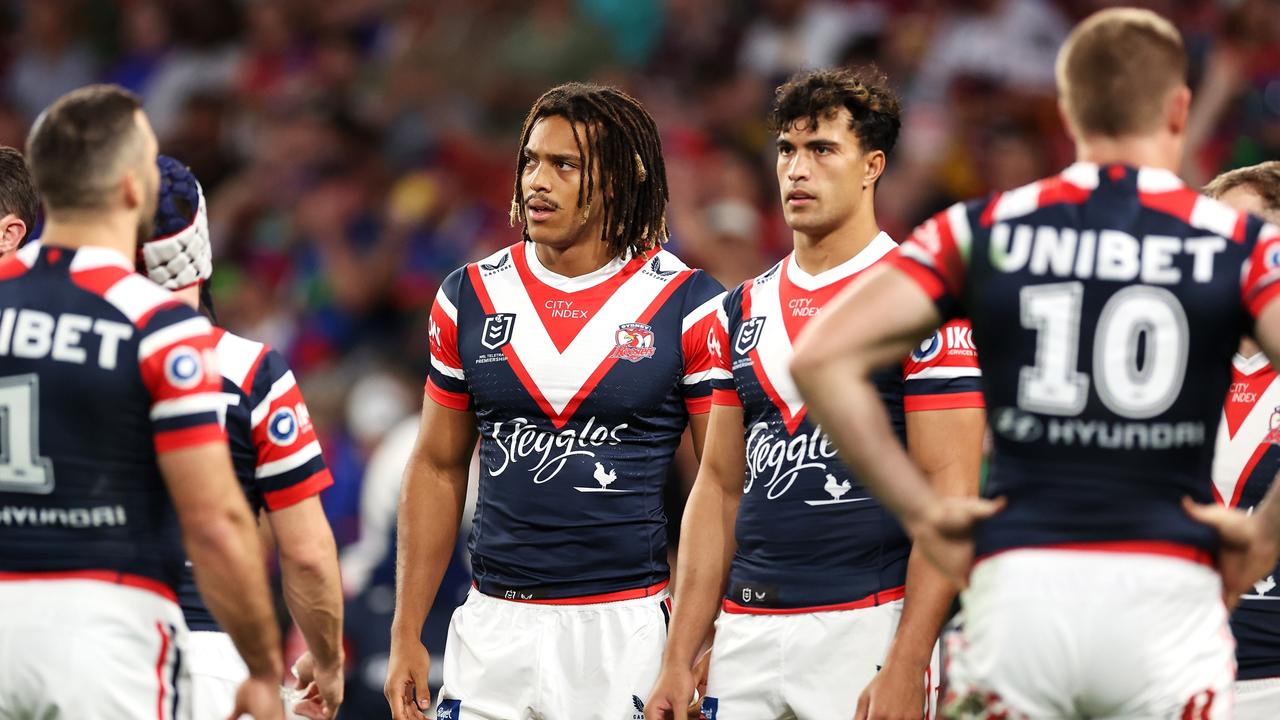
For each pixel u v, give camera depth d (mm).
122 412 10805
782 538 13648
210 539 10836
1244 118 31391
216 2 42594
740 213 29609
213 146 39219
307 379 30766
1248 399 14031
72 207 11094
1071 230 10164
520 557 14633
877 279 10336
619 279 14922
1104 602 9852
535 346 14703
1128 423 9977
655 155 15078
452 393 15297
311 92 39625
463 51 39688
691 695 13914
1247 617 14086
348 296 34125
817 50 37562
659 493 14867
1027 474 10148
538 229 14609
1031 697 9977
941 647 13703
